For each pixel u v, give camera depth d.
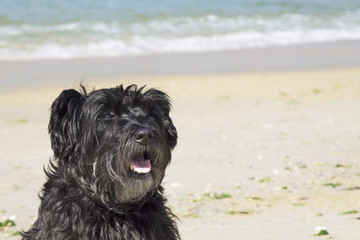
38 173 13.14
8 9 39.09
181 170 13.10
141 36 34.28
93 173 6.75
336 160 13.73
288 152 14.39
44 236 6.82
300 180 12.41
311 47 33.19
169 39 33.94
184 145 15.09
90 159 6.74
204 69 26.73
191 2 44.56
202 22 38.53
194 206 10.85
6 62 27.36
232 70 26.59
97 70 26.00
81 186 6.78
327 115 18.23
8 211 10.78
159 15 39.72
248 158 13.96
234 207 10.79
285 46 33.38
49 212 6.89
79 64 27.30
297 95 21.66
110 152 6.67
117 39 33.28
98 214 6.80
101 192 6.78
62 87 22.81
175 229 7.27
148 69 26.45
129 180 6.69
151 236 6.86
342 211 10.45
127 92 6.98
